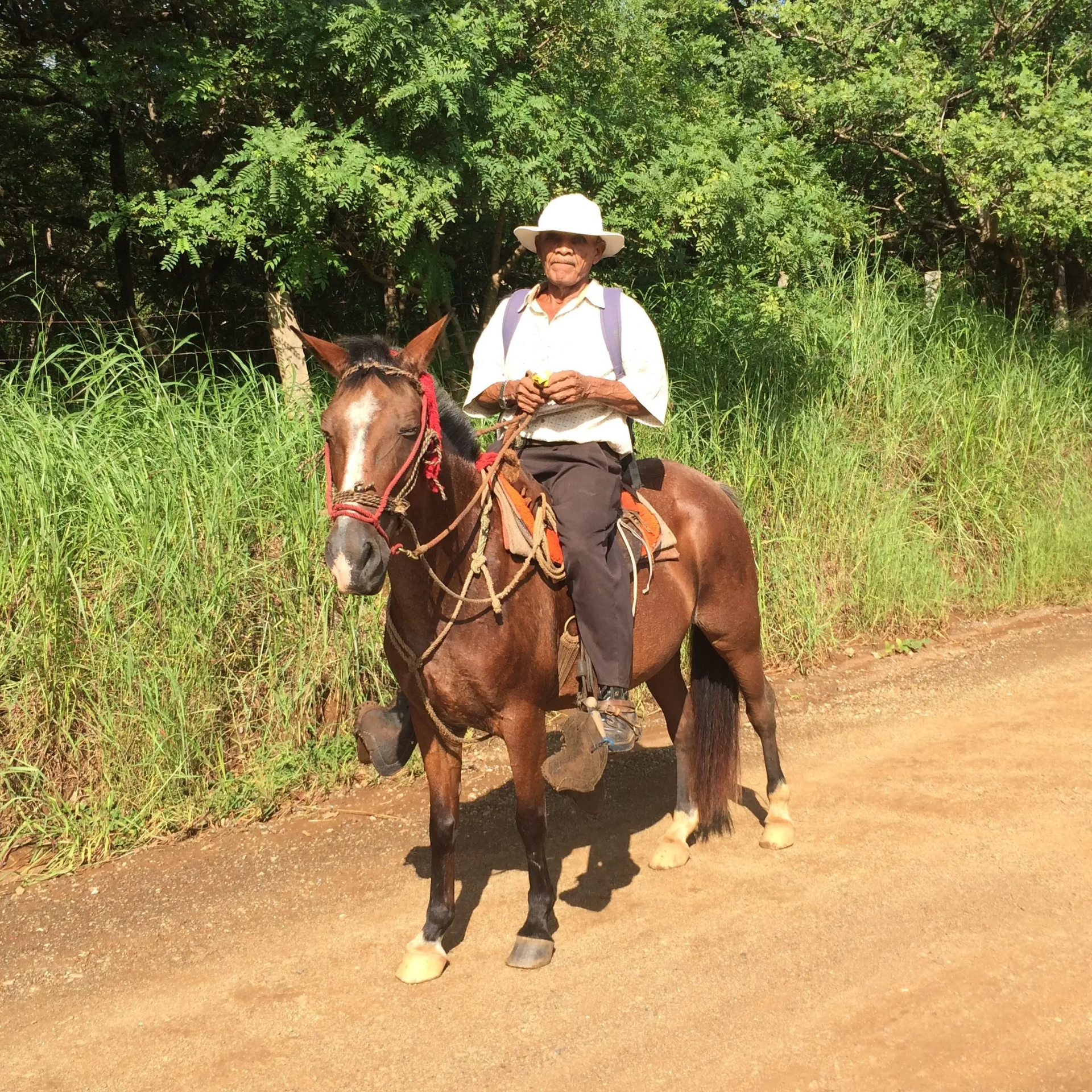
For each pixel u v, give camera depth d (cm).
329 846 462
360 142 680
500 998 342
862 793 500
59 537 519
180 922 404
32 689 488
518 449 378
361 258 782
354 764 532
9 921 408
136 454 566
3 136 920
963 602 798
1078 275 1309
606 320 366
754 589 450
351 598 569
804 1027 319
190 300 1005
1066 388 989
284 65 699
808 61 1194
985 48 1177
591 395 354
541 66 785
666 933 379
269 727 533
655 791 519
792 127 1152
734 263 832
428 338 317
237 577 543
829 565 765
